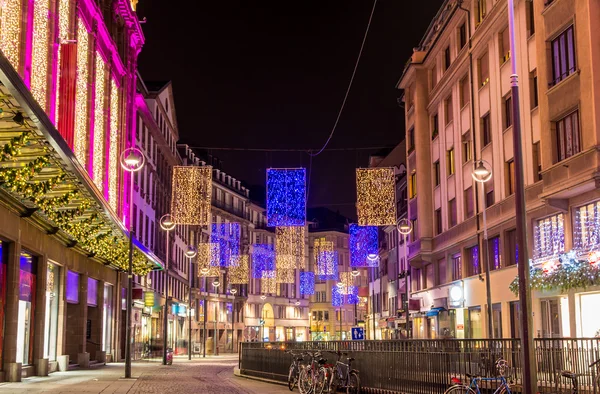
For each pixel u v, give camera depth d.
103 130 38.47
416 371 18.73
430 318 49.41
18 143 16.16
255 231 119.31
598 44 24.98
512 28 15.12
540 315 30.02
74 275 35.94
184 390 24.19
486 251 31.02
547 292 28.91
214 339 93.62
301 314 129.00
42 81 25.84
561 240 28.50
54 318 32.59
